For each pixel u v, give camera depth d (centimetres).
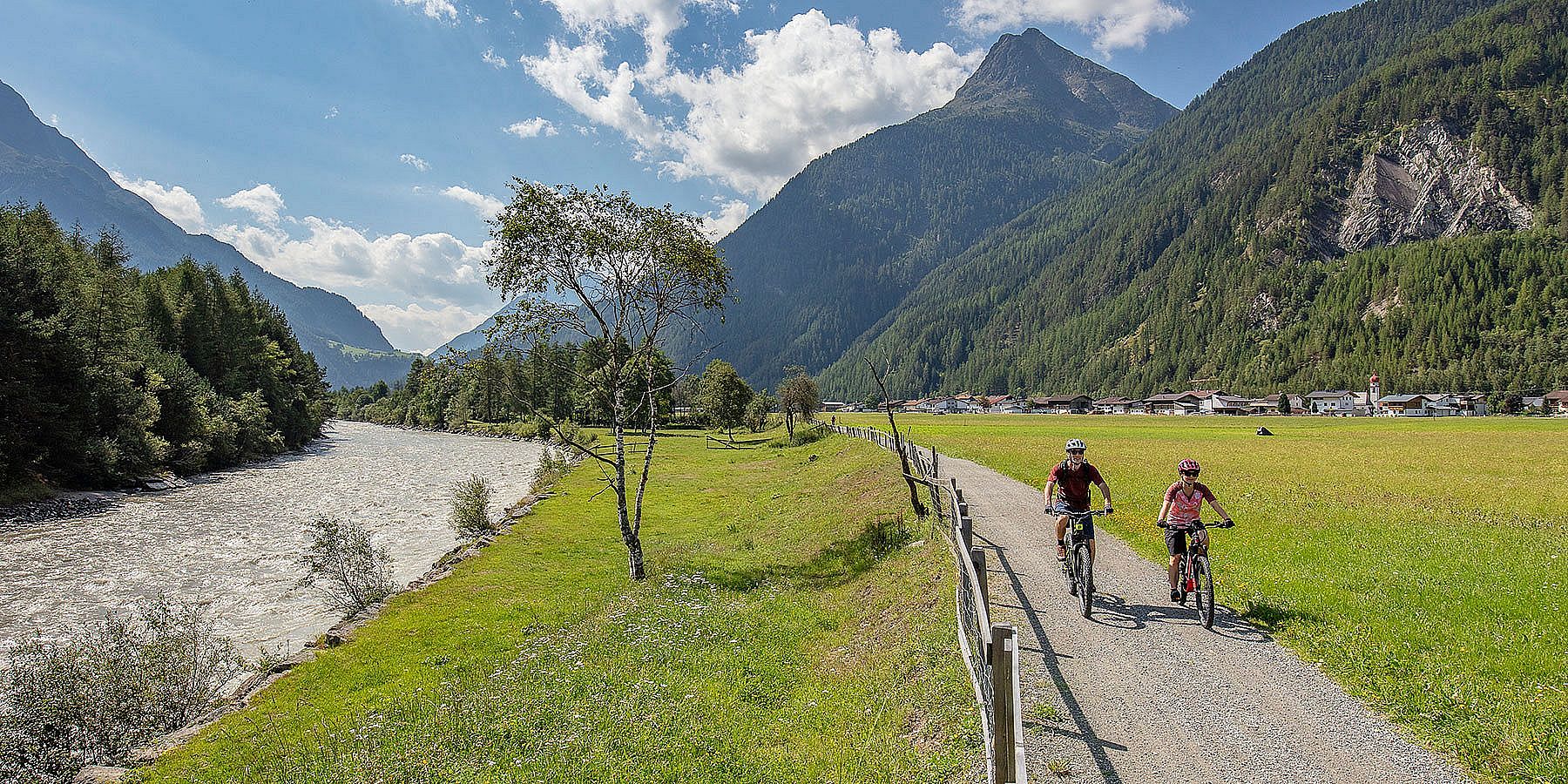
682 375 2348
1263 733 785
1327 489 2805
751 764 906
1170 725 809
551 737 1009
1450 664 932
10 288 4359
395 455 8106
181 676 1278
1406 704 837
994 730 654
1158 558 1634
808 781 838
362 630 1702
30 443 4272
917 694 980
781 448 7056
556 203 2142
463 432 13350
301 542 3130
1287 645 1048
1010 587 1395
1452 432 8775
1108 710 848
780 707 1108
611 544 2788
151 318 7069
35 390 4359
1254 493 2666
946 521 1795
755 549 2569
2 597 2272
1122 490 2702
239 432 6781
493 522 3391
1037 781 707
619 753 951
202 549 2989
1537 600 1191
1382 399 18575
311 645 1648
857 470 3819
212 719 1231
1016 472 3562
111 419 5047
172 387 5881
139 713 1159
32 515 3775
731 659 1346
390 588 2103
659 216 2209
